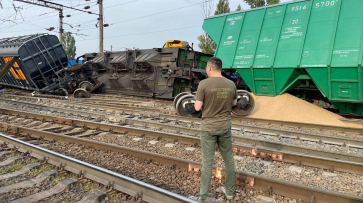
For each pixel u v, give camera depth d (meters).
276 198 3.90
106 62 19.45
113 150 5.95
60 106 13.48
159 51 16.42
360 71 8.66
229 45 12.05
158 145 6.62
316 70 9.61
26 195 3.94
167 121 9.62
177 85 15.95
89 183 4.27
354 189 4.20
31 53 19.56
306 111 10.27
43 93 19.64
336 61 9.09
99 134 7.66
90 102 15.25
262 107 10.95
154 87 16.50
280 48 10.53
